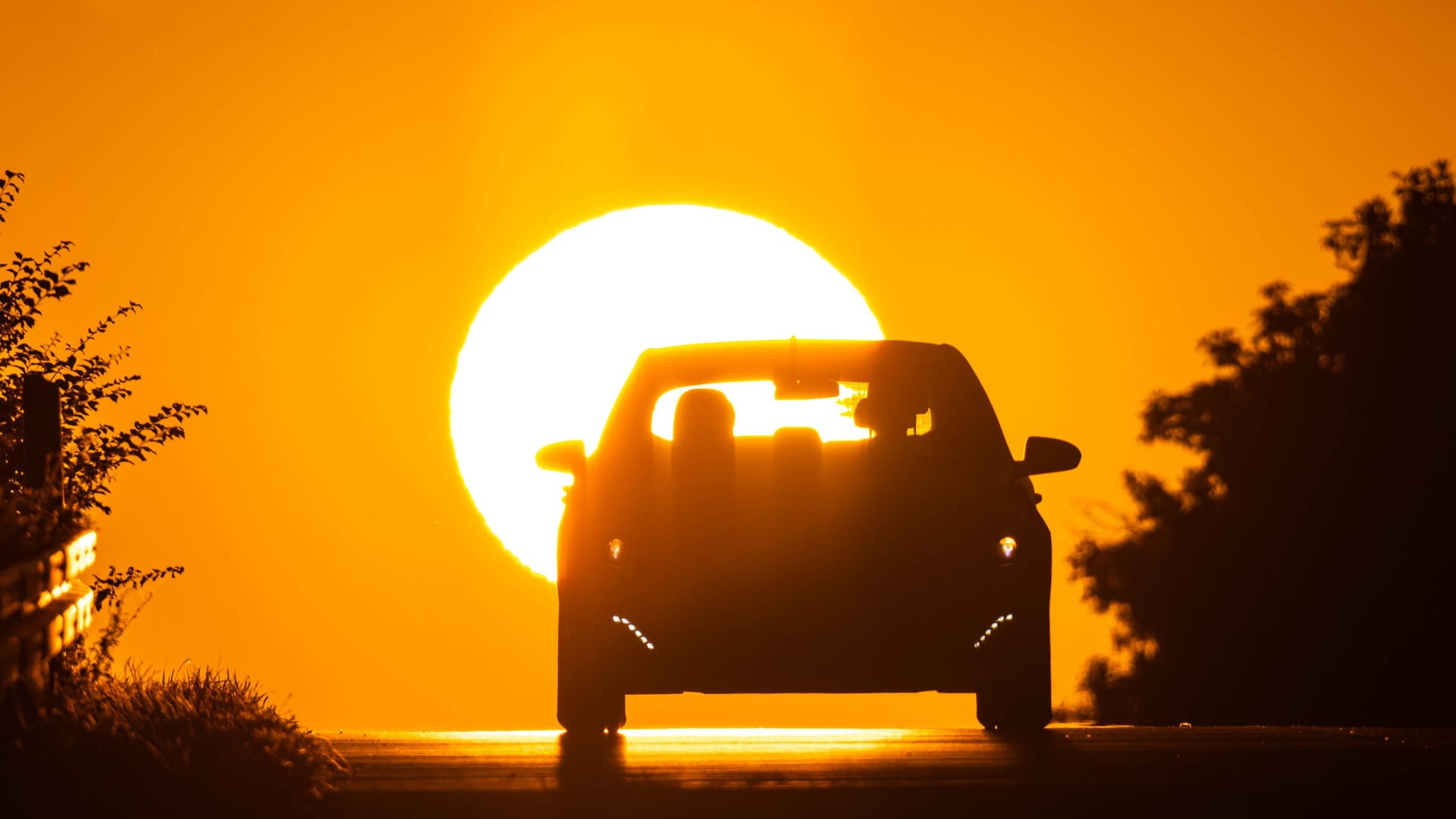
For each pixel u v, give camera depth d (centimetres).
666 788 2145
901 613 3030
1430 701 13538
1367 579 13875
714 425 3120
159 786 1997
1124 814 1997
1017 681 3122
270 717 2495
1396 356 14300
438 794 2084
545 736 3114
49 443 3038
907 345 3381
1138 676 14662
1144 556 14650
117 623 3038
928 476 3145
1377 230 14888
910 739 2981
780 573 3039
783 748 2800
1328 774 2322
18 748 1975
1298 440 14362
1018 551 3081
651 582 3072
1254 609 14162
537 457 3316
